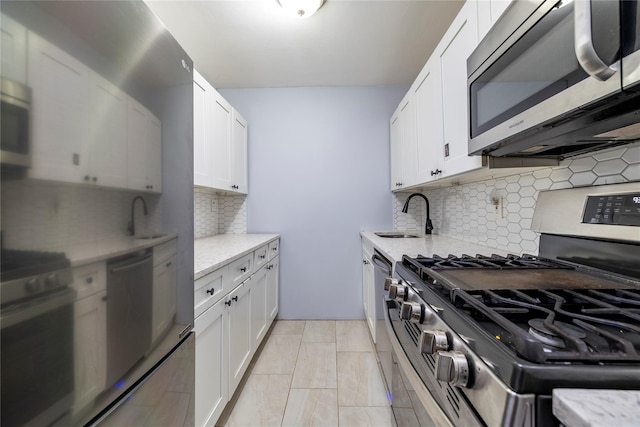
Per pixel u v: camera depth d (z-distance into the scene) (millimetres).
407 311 797
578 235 965
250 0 1557
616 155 866
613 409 337
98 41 551
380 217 2674
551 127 734
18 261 413
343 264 2686
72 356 495
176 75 855
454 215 2045
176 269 850
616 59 498
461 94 1224
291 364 1883
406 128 2105
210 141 1820
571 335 472
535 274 872
